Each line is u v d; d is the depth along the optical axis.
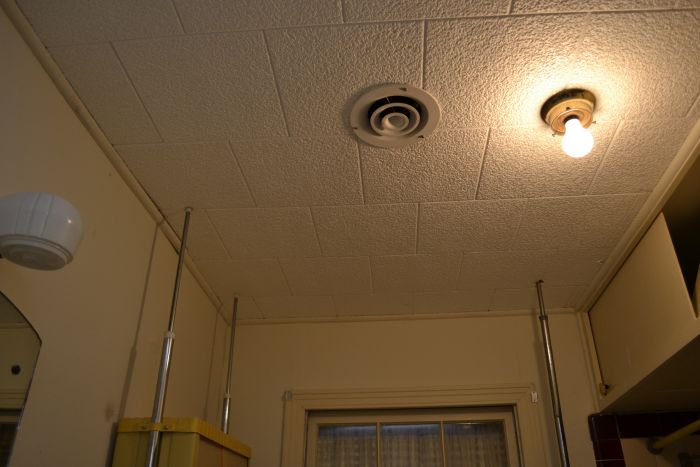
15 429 1.27
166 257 2.15
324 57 1.42
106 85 1.50
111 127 1.64
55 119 1.47
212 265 2.40
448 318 2.86
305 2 1.28
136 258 1.90
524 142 1.71
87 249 1.60
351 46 1.39
